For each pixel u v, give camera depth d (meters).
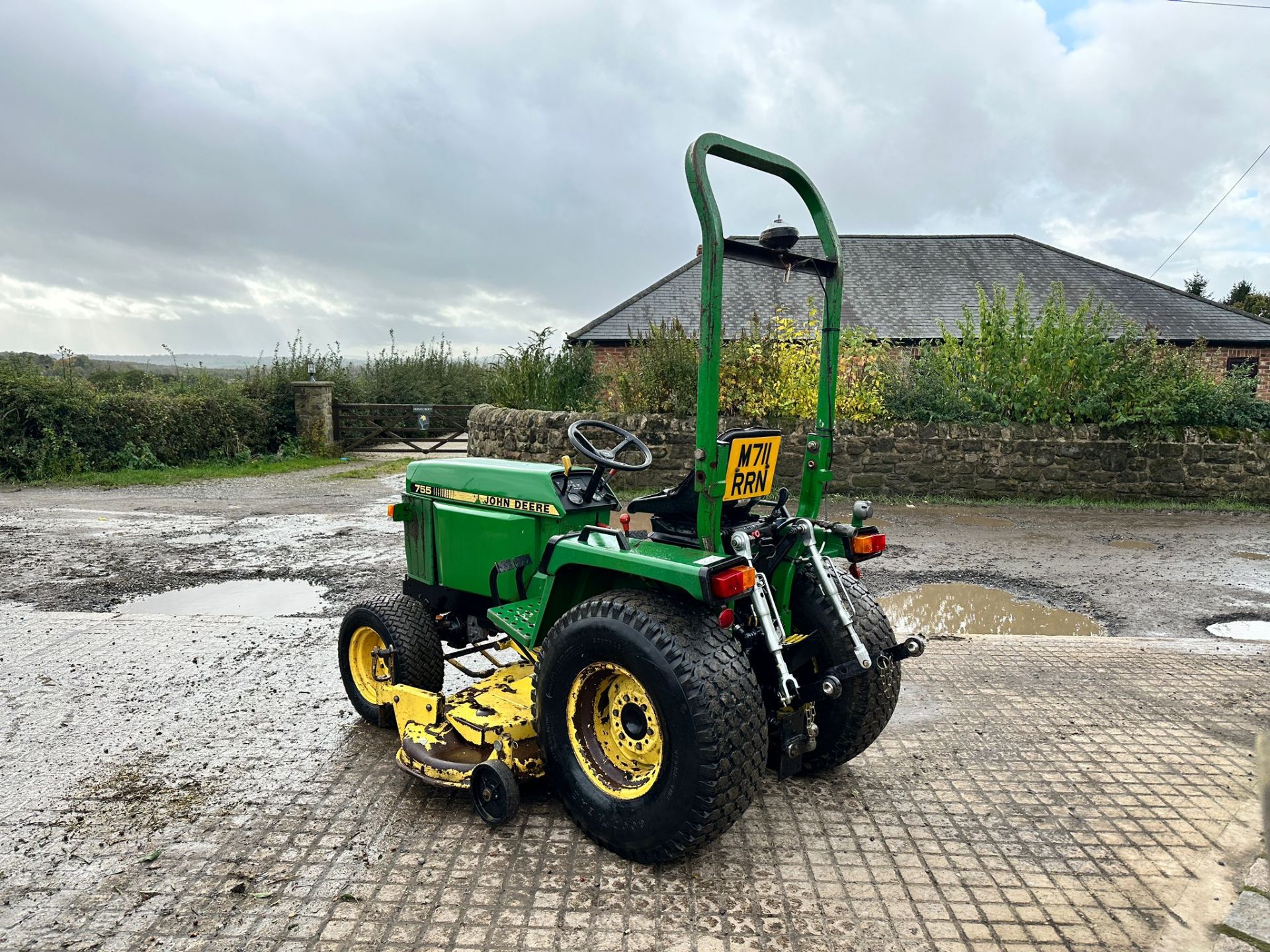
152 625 5.13
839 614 2.86
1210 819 2.98
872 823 2.93
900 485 10.74
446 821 2.89
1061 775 3.32
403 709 3.27
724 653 2.49
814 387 10.60
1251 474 10.53
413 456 16.23
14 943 2.22
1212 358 16.48
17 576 6.51
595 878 2.56
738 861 2.67
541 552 3.32
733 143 2.68
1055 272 19.06
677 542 2.85
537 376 12.71
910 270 18.97
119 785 3.14
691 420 10.66
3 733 3.60
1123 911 2.44
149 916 2.35
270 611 5.65
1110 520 9.44
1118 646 4.96
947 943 2.28
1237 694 4.21
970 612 5.85
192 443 13.90
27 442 11.95
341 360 17.83
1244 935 2.32
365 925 2.32
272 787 3.13
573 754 2.76
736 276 18.45
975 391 10.90
